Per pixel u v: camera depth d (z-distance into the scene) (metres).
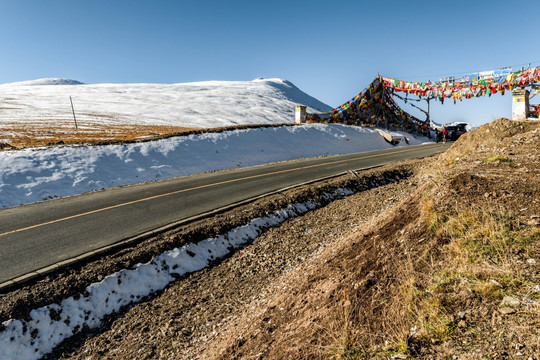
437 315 2.57
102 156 14.99
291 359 2.82
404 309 2.81
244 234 7.89
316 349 2.78
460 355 2.15
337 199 11.14
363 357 2.48
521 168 5.20
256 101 115.81
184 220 7.90
